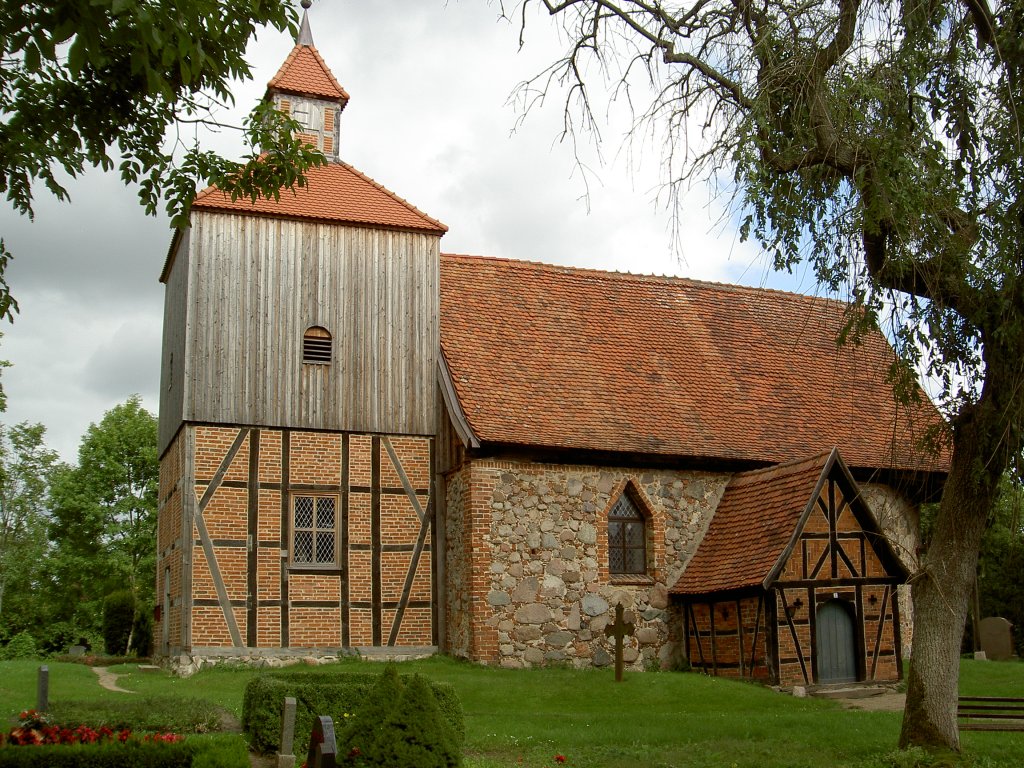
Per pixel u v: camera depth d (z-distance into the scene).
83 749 9.32
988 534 26.36
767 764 12.43
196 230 20.92
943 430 13.24
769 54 11.63
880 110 11.55
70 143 11.30
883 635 20.31
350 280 21.92
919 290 12.20
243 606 19.86
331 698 12.74
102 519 43.91
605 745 13.47
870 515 20.30
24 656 45.41
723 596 20.62
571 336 24.11
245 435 20.55
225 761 9.32
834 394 25.41
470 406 20.83
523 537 20.67
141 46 8.35
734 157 11.35
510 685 18.05
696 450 22.17
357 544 20.88
